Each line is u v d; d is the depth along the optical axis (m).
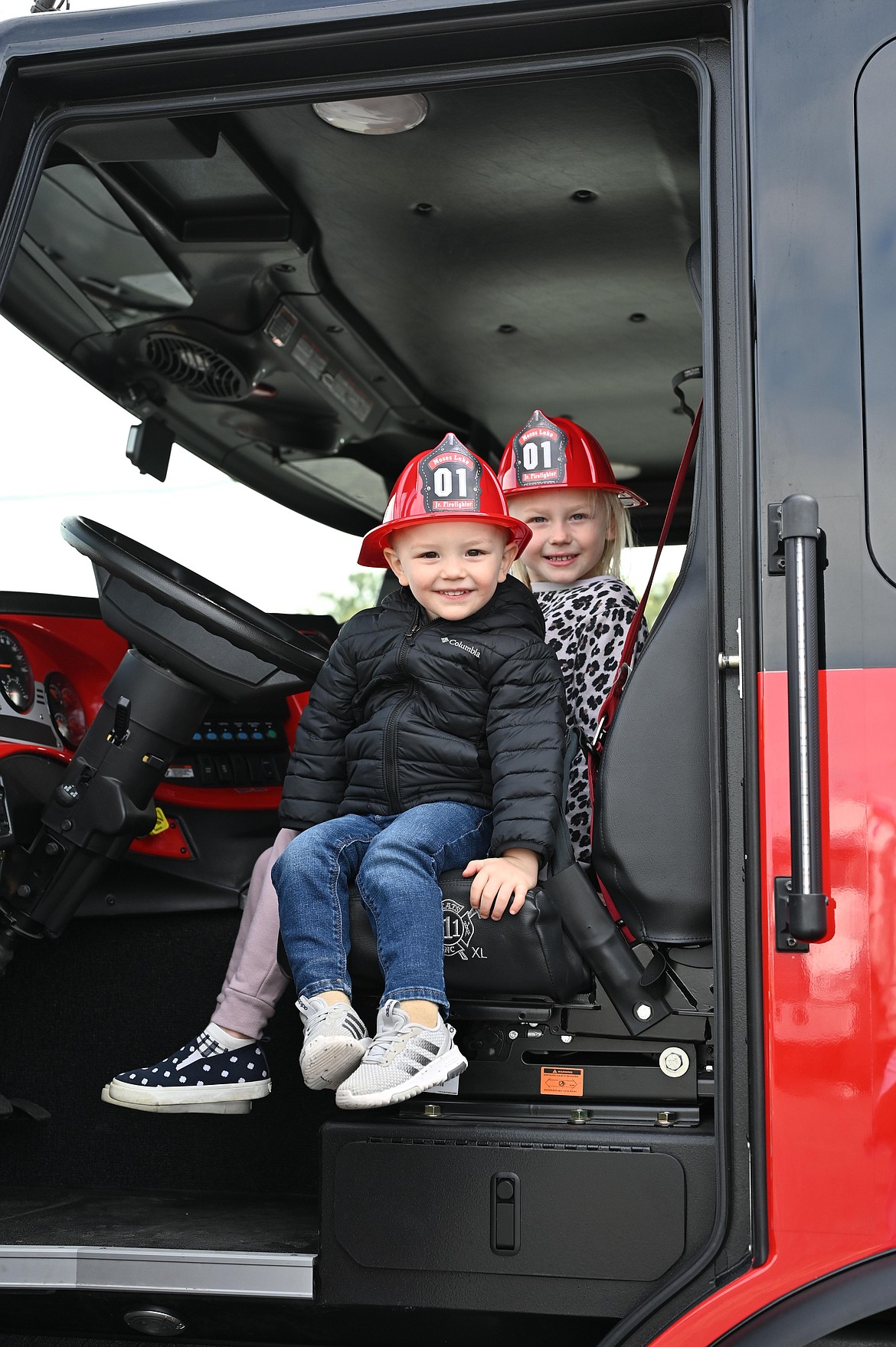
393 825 1.61
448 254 2.29
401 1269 1.41
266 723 2.41
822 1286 1.24
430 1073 1.44
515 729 1.65
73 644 2.16
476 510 1.69
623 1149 1.39
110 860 1.96
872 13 1.39
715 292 1.41
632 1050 1.52
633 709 1.48
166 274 2.27
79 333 2.40
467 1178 1.41
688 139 1.94
